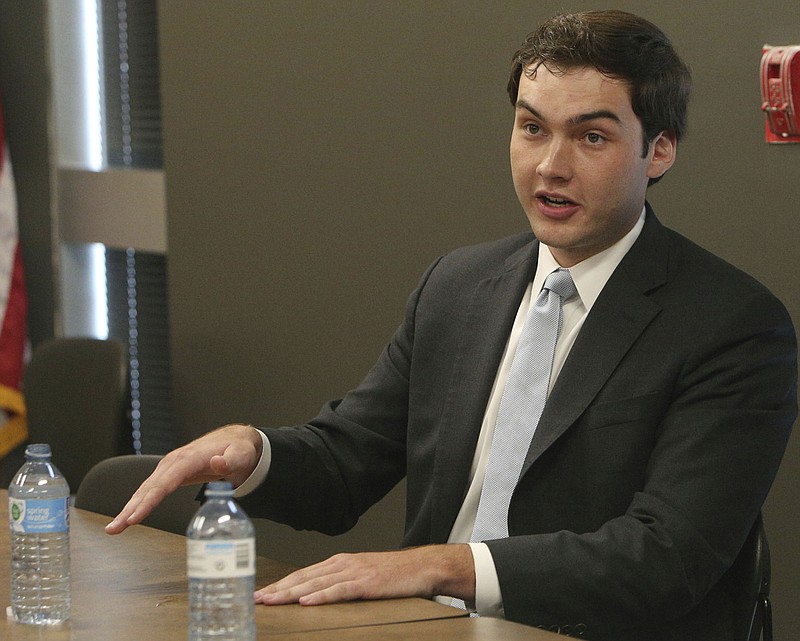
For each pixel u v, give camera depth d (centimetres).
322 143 1427
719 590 703
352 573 614
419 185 1316
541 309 762
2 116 1900
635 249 747
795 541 1002
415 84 1309
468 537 767
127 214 1800
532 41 729
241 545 504
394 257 1353
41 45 1908
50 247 1925
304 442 791
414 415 812
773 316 716
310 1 1423
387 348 870
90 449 1510
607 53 700
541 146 720
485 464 765
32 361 1573
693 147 1067
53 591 590
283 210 1488
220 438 733
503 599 618
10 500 597
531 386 751
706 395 692
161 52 1642
